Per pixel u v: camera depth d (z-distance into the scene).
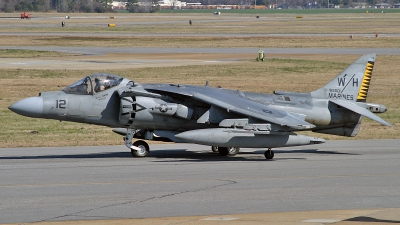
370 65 79.75
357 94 79.44
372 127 106.31
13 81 166.62
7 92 148.00
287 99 77.00
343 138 93.69
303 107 76.69
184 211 44.38
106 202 47.16
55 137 90.38
